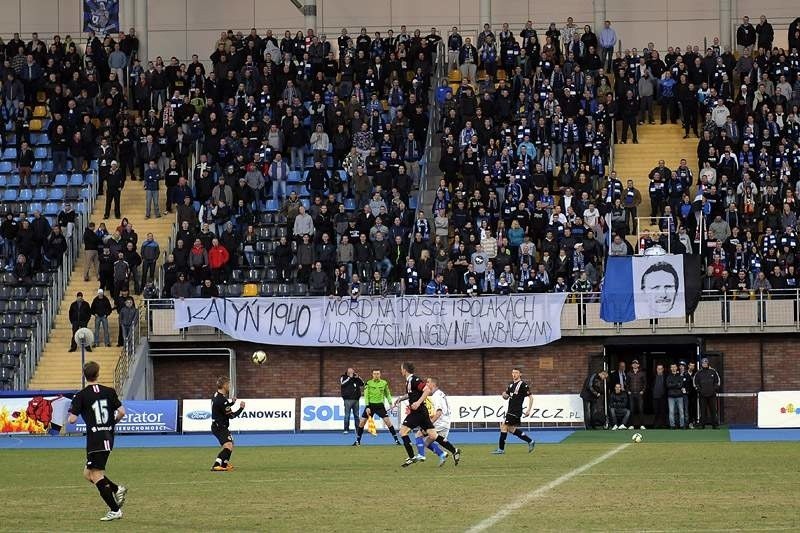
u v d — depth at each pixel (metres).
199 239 97.44
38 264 100.25
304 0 120.00
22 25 128.50
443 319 93.44
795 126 102.94
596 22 119.12
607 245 96.62
